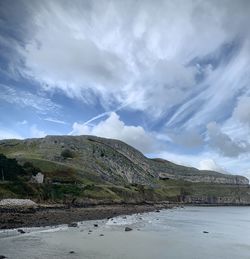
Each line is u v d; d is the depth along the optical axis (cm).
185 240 4584
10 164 12912
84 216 7950
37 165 17025
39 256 2994
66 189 13488
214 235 5422
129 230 5384
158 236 4872
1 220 5562
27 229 4853
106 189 16388
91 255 3152
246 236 5416
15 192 10469
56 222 6006
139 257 3192
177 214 12012
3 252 3125
